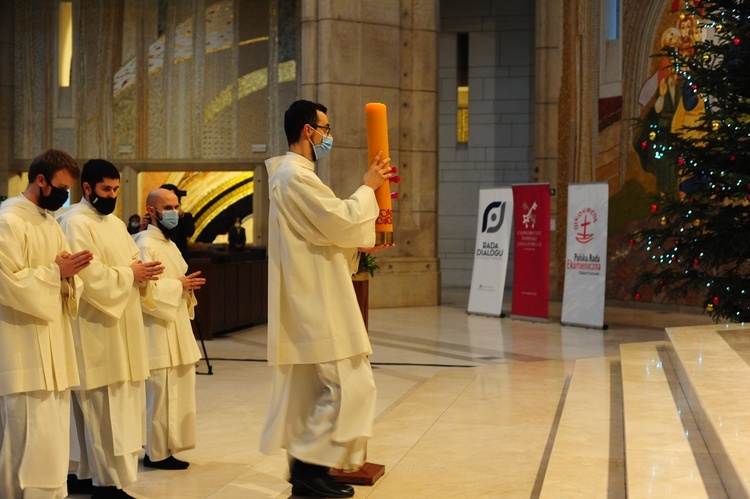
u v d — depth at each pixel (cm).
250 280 1185
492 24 1914
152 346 473
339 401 395
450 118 1939
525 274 1261
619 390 658
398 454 498
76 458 423
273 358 396
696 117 1272
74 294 384
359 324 399
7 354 367
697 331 700
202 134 1803
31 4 1847
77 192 1811
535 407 631
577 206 1190
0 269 361
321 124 409
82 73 1836
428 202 1486
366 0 1416
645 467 372
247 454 516
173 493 429
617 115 1434
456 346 997
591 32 1486
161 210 503
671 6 1324
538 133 1582
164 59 1812
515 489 427
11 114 1858
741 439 344
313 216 387
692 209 865
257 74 1784
